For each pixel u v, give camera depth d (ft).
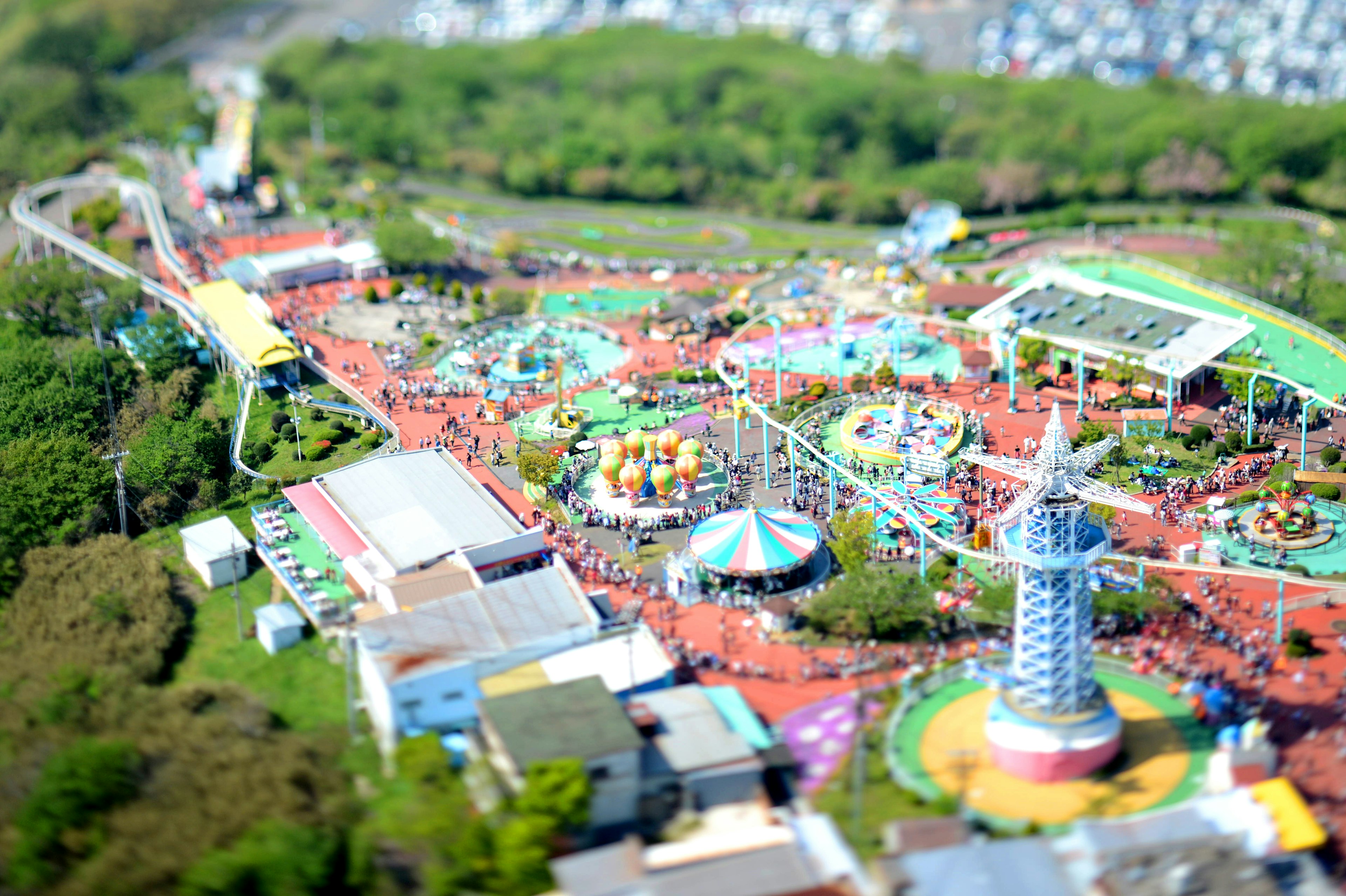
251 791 493.77
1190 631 593.83
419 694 534.78
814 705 553.23
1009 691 530.68
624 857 457.27
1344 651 578.66
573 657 569.64
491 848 460.55
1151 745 524.11
